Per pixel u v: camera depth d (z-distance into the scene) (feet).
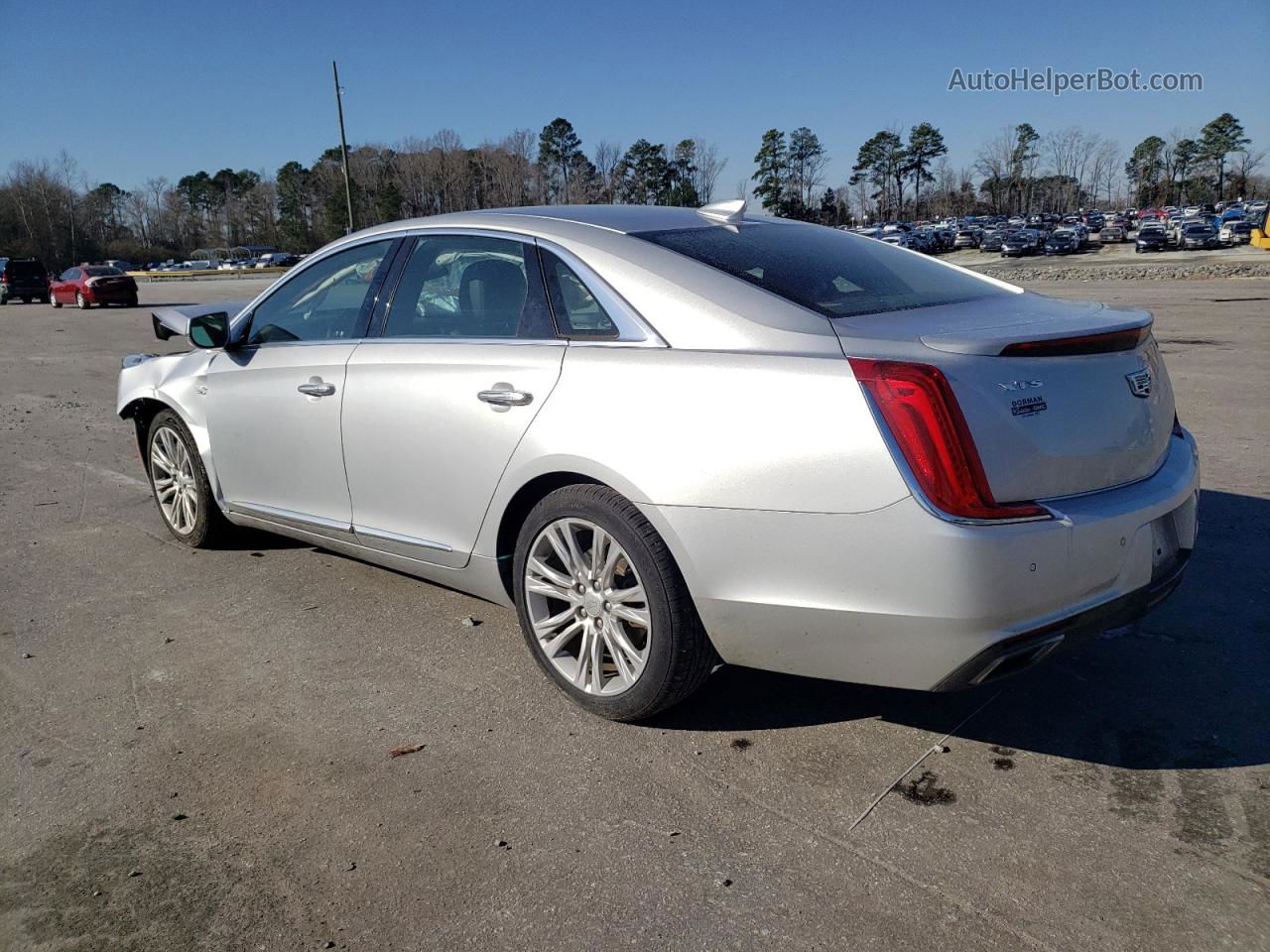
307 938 7.14
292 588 14.25
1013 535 7.82
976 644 7.93
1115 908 7.16
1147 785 8.71
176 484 15.96
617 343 9.61
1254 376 30.81
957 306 9.55
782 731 9.85
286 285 13.69
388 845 8.19
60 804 8.90
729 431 8.61
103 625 13.05
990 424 7.93
